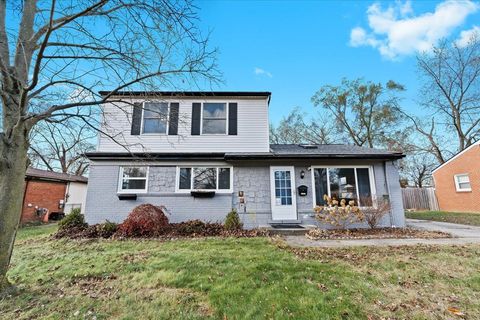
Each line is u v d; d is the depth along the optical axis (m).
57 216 15.42
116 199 9.05
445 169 16.12
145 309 2.95
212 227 8.01
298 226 8.48
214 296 3.23
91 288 3.54
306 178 9.30
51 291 3.43
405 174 25.36
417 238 6.86
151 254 5.21
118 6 3.81
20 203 3.59
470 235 7.26
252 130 10.07
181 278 3.82
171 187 9.26
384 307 2.97
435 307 2.98
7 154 3.44
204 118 10.18
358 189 9.19
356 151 10.06
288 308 2.92
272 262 4.55
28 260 4.89
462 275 3.93
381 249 5.57
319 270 4.15
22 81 3.49
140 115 9.92
